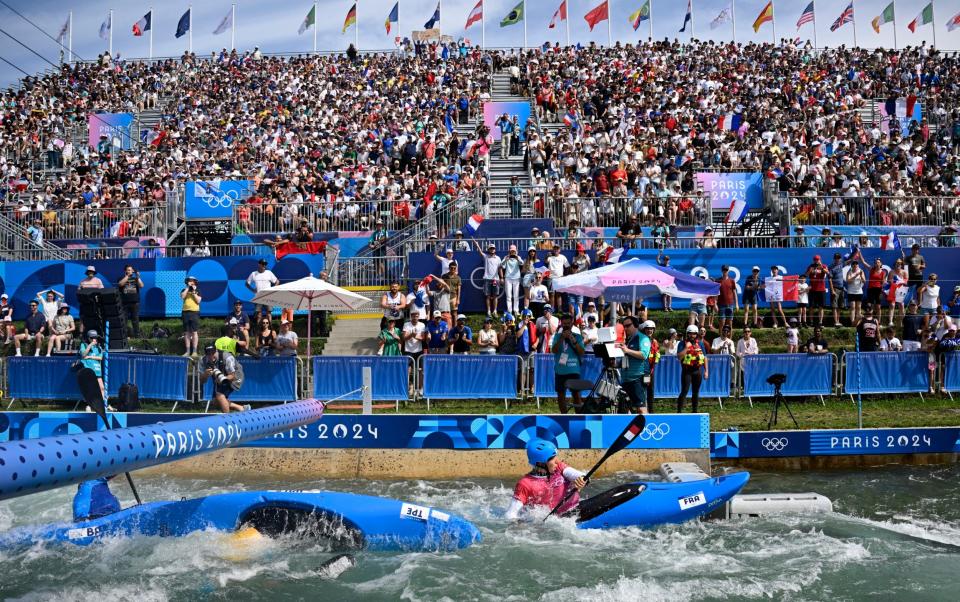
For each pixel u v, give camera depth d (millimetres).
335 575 8125
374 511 8789
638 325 16578
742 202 28266
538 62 46750
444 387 17203
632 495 9812
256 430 6613
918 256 22844
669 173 29375
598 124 35656
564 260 21844
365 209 27609
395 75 47188
